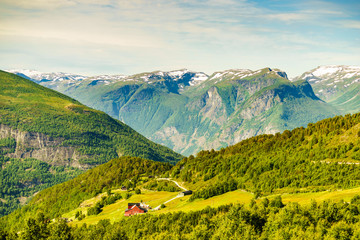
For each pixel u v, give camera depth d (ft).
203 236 533.55
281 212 509.76
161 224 618.85
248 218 529.04
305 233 457.68
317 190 641.81
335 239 433.07
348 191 566.77
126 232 641.81
